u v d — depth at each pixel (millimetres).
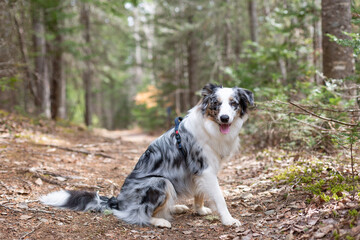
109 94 33031
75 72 19391
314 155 5707
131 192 3785
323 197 3533
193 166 3809
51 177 5246
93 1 13852
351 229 2723
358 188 3680
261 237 3156
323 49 6328
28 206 3975
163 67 20875
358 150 4473
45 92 14312
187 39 17312
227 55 17188
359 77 6297
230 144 3920
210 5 15844
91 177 5586
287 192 4242
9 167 5340
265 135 7617
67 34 16500
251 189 4852
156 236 3406
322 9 6277
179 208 4262
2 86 9125
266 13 15781
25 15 12141
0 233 3197
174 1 16891
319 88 6133
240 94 3953
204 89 3988
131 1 13133
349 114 5301
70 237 3287
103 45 20984
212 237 3352
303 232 3047
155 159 3912
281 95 6164
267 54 9836
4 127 8219
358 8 6559
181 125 3994
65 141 8938
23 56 11047
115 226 3635
